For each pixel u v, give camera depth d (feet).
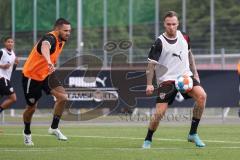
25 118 100.37
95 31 240.12
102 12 237.25
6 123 168.96
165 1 309.63
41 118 187.83
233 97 171.12
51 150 90.27
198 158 80.38
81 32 225.15
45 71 99.30
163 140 109.19
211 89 170.09
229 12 315.37
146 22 240.94
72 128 144.77
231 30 295.69
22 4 231.09
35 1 230.27
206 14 306.14
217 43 288.71
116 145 99.96
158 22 240.53
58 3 231.91
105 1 237.04
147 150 89.97
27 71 99.09
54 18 231.91
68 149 92.12
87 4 236.43
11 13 236.63
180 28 289.74
